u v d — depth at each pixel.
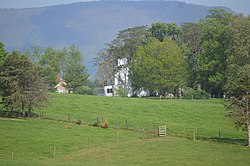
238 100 71.25
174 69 141.12
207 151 63.97
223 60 136.62
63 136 73.88
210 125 91.25
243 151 64.31
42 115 91.81
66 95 127.50
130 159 57.56
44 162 51.78
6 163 48.50
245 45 117.00
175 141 72.94
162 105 113.50
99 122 87.19
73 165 49.53
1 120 84.50
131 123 90.12
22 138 70.75
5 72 87.56
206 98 138.12
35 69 90.69
